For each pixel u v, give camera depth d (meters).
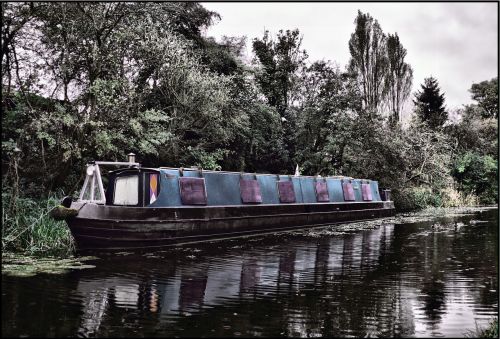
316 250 11.34
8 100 12.34
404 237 14.23
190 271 8.40
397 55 38.66
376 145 25.62
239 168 22.45
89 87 13.03
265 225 14.77
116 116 13.52
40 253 9.52
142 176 11.28
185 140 18.78
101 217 10.15
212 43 22.62
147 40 15.66
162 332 5.11
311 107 25.84
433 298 6.90
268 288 7.31
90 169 11.02
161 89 17.50
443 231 16.03
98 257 9.50
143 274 8.02
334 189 19.17
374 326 5.54
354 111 26.05
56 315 5.57
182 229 11.67
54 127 12.06
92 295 6.51
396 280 8.09
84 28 13.89
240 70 22.20
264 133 24.84
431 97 42.81
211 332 5.16
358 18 36.94
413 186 30.41
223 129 18.83
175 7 18.58
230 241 12.72
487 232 15.74
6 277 7.36
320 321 5.68
